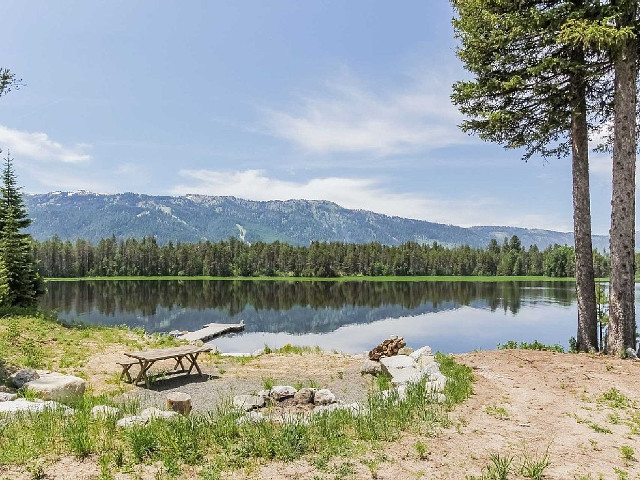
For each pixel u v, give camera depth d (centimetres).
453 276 12206
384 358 1079
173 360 1306
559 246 11456
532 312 3909
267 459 463
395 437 536
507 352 1121
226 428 537
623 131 1066
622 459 488
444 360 1032
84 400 731
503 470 430
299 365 1238
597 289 1405
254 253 12538
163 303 4712
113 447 484
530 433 567
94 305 4384
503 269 12138
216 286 8106
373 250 12850
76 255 11712
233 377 1089
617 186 1076
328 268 11950
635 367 920
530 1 1137
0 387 816
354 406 694
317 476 425
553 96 1156
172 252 12319
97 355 1305
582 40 959
